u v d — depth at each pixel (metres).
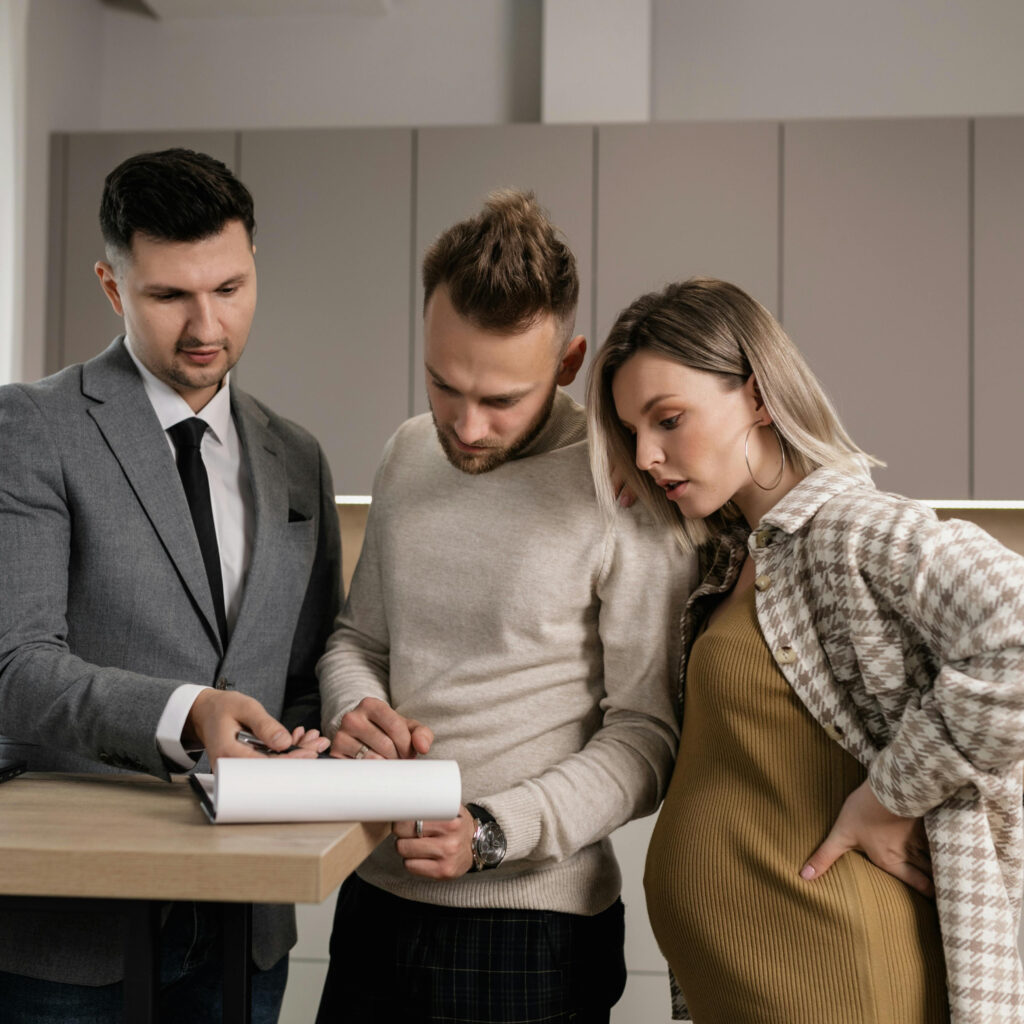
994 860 1.04
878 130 3.06
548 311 1.20
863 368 3.05
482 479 1.34
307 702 1.51
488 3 3.46
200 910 1.31
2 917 1.21
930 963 1.08
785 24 3.39
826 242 3.06
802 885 1.09
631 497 1.29
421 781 0.96
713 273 3.07
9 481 1.26
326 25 3.50
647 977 2.36
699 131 3.09
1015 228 3.03
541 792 1.21
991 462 3.02
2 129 3.05
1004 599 0.96
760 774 1.14
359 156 3.18
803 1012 1.09
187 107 3.52
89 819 0.95
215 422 1.44
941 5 3.35
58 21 3.28
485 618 1.30
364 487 3.17
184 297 1.31
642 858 2.39
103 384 1.36
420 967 1.28
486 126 3.14
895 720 1.08
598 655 1.34
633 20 3.27
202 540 1.39
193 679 1.34
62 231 3.23
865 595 1.07
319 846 0.86
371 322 3.17
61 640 1.26
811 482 1.16
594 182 3.11
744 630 1.17
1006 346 3.02
